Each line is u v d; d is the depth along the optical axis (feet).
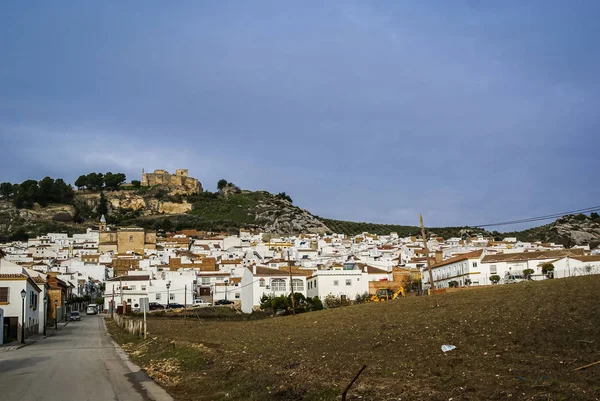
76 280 483.10
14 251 653.71
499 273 307.99
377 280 357.41
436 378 77.05
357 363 94.89
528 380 71.26
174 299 425.69
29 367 116.37
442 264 347.36
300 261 494.59
